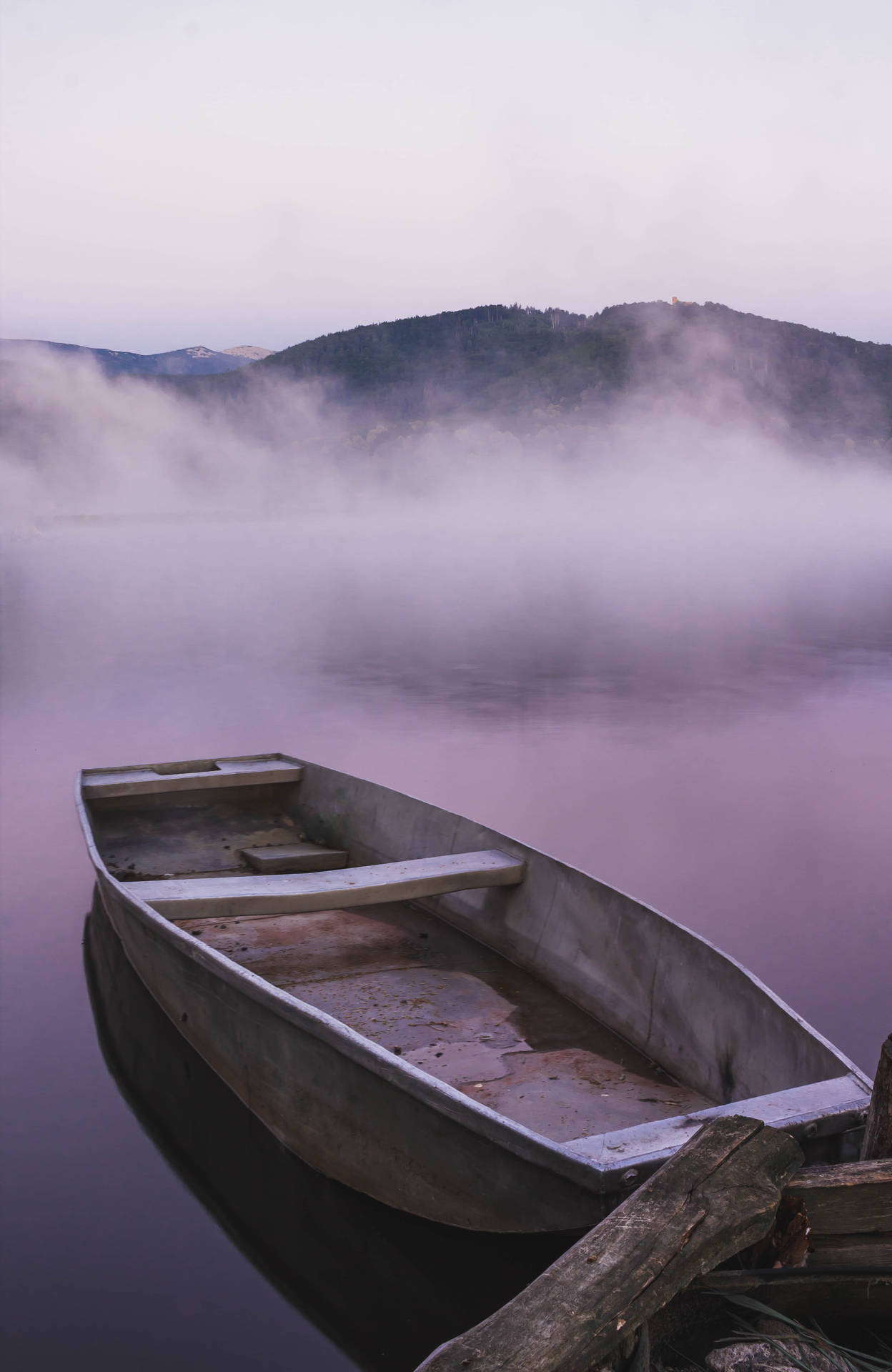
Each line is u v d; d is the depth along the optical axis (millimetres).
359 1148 2707
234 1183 3037
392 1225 2711
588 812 6629
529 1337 1311
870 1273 1622
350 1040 2639
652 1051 3248
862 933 4770
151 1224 2855
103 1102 3459
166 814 5688
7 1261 2707
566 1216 2143
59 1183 3033
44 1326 2486
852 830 6250
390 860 4922
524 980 3848
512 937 4055
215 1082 3377
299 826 5617
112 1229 2834
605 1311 1352
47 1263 2701
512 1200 2273
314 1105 2846
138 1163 3127
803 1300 1635
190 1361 2375
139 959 3902
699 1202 1556
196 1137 3273
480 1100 2973
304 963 4027
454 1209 2449
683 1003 3154
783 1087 2654
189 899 3613
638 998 3361
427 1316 2537
